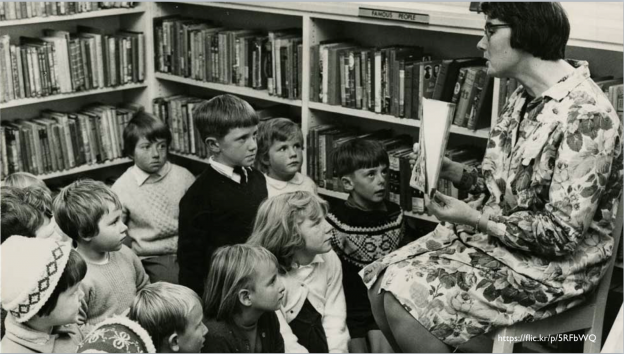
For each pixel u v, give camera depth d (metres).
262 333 2.35
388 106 3.65
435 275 2.45
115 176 4.79
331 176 3.90
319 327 2.65
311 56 3.87
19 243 2.13
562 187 2.29
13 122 4.33
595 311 2.57
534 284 2.39
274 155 3.46
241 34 4.22
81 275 2.16
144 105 4.70
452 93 3.42
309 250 2.61
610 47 2.91
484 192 2.71
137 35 4.55
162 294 2.02
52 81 4.27
